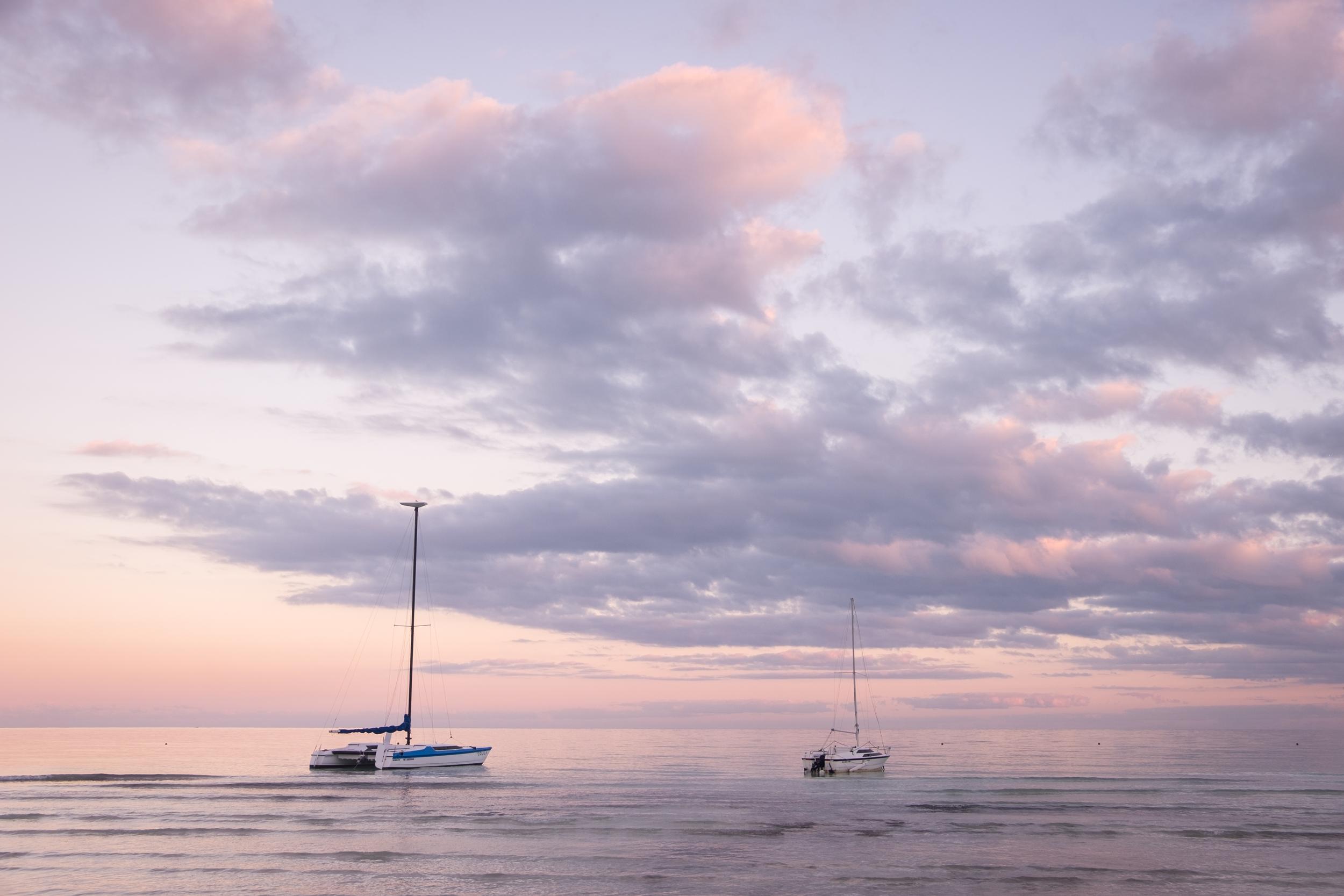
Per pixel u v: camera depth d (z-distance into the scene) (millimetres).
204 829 59062
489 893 42562
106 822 62156
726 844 54625
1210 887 44188
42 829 59438
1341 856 51719
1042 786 92188
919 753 182875
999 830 60344
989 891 43312
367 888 43438
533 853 51438
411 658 99625
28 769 114562
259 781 91375
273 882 44625
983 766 131625
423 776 97250
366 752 101000
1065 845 54656
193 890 43188
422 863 48656
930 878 45719
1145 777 105938
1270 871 47750
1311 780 101125
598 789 87750
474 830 59125
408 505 99500
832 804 75125
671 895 42250
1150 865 49000
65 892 42906
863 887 43812
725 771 119000
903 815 67812
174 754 159250
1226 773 114625
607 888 43406
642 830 59312
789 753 180375
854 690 111875
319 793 80188
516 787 87312
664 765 132375
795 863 49094
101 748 189875
